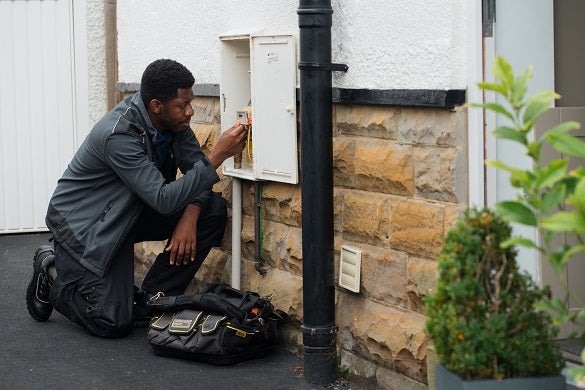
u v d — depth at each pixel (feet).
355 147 18.28
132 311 21.72
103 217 21.34
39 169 33.71
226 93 22.77
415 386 16.97
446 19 15.83
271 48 20.21
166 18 26.30
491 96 15.56
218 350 19.43
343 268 18.65
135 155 20.61
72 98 33.60
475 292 11.59
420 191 16.62
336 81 18.70
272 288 21.13
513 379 11.33
